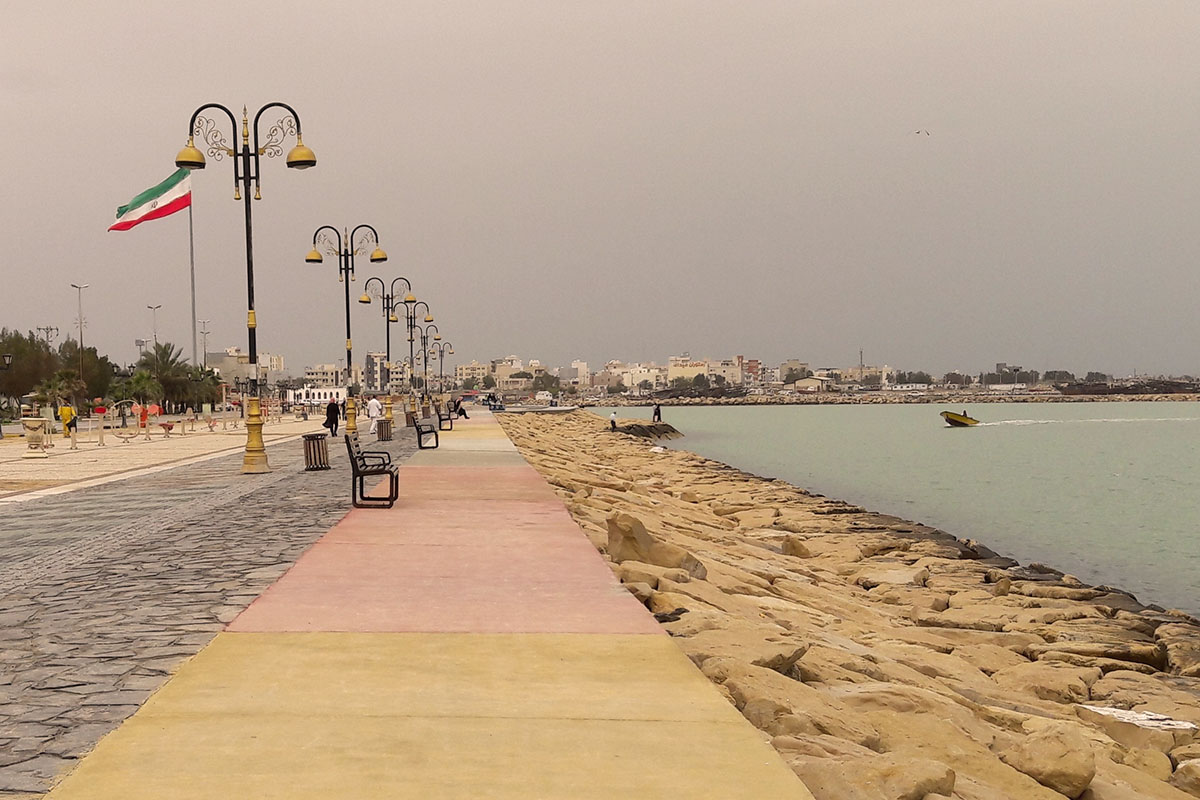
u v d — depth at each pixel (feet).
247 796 14.23
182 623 27.09
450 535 43.21
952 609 59.21
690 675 21.16
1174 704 37.32
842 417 605.73
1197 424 458.91
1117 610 58.70
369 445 121.80
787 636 31.94
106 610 29.01
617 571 36.81
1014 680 39.81
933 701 26.99
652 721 17.98
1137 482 170.19
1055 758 22.89
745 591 48.42
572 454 164.14
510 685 20.29
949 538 92.27
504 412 387.96
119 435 164.04
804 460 228.84
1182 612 59.57
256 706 18.70
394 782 14.82
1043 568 77.71
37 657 23.53
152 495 66.49
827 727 21.68
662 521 76.95
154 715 18.10
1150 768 28.68
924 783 17.56
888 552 83.56
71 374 294.46
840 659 31.55
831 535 92.43
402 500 57.82
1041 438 331.98
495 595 30.04
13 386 302.66
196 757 15.85
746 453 256.73
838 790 17.30
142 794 14.29
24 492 71.72
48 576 35.40
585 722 17.89
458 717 18.12
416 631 25.29
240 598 30.48
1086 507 133.69
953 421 431.84
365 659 22.39
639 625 26.02
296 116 82.84
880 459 231.71
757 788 14.74
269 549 40.42
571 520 48.19
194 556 39.22
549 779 15.01
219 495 64.85
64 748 17.03
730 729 17.56
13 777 15.53
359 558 37.11
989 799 19.84
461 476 73.97
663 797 14.37
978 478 179.22
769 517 103.71
